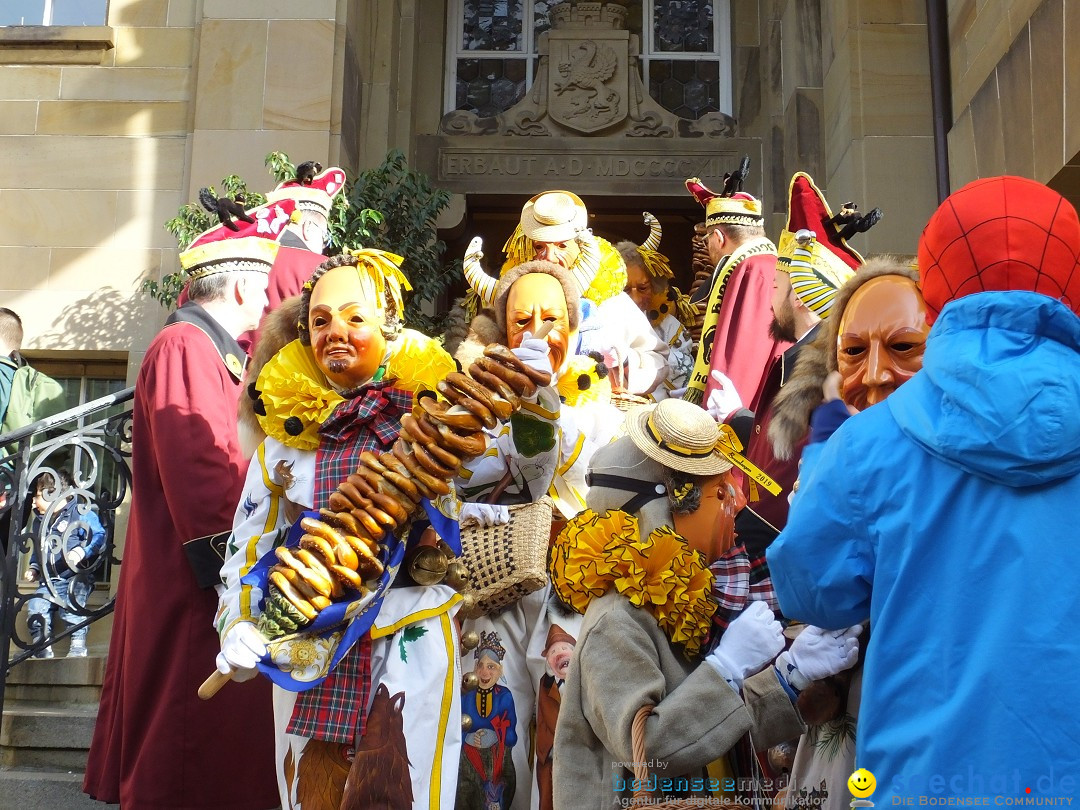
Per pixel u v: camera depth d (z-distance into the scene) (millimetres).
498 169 8797
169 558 3586
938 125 7309
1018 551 1674
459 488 3195
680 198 8797
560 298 3598
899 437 1869
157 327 7707
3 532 5000
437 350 2922
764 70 8984
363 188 7164
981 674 1629
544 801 2924
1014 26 6027
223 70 7785
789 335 3701
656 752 2076
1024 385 1695
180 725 3428
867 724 1745
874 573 1827
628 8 9203
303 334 2922
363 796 2512
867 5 7707
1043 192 1977
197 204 7520
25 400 6336
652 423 2465
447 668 2672
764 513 3027
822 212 3654
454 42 9188
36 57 8086
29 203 7883
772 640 2199
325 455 2768
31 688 5012
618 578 2307
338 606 2520
